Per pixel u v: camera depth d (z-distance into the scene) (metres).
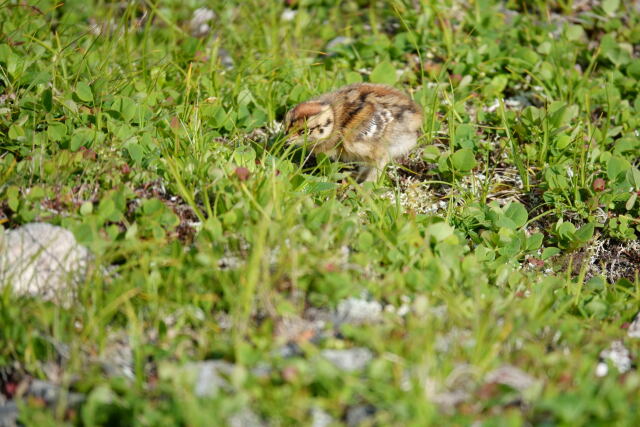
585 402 6.71
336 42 14.97
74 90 11.58
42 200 9.47
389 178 11.73
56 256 8.59
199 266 8.41
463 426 6.55
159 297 8.11
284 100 12.87
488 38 14.48
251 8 15.77
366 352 7.38
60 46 12.88
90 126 11.09
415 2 15.89
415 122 11.95
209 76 13.00
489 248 10.22
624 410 6.64
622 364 7.98
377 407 6.83
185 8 15.77
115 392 7.12
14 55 11.65
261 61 13.59
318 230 9.05
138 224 9.29
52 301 8.19
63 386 7.05
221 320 8.02
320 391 6.93
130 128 10.87
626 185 11.29
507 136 12.46
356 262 8.54
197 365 7.29
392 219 10.08
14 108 10.98
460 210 11.02
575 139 12.11
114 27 15.07
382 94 11.91
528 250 10.45
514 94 13.86
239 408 6.60
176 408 6.62
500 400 6.82
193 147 10.70
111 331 7.89
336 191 10.56
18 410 7.11
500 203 11.55
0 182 9.61
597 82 13.81
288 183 10.05
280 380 7.00
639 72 13.95
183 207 9.81
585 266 10.12
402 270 8.59
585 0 16.45
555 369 7.33
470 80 13.44
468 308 8.05
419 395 6.73
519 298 8.81
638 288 9.37
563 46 14.42
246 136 12.12
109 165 10.00
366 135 11.61
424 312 7.70
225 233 9.08
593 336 8.06
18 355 7.66
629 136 12.52
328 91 12.60
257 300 8.01
